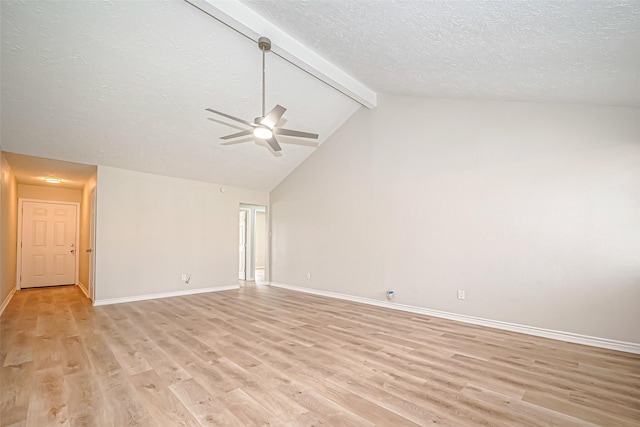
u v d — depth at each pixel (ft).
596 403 6.63
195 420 5.97
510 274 11.81
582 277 10.36
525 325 11.39
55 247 22.43
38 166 16.34
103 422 5.90
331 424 5.87
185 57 11.57
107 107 12.76
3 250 14.64
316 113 16.87
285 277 22.02
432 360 8.90
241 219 27.50
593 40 6.40
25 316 13.70
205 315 14.02
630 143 9.71
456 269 13.24
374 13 7.85
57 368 8.28
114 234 16.65
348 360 8.89
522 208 11.62
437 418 6.07
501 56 8.21
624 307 9.65
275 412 6.26
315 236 19.85
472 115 12.99
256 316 13.85
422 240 14.42
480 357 9.12
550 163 11.09
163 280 18.31
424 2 6.66
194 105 13.82
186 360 8.85
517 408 6.43
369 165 16.85
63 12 9.11
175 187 19.04
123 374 7.94
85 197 21.01
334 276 18.49
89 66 10.92
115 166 16.67
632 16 5.37
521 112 11.75
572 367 8.42
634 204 9.60
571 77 8.48
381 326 12.29
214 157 17.99
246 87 13.71
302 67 12.46
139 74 11.73
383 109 16.21
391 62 10.94
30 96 11.39
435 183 14.06
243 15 9.94
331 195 18.90
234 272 21.72
